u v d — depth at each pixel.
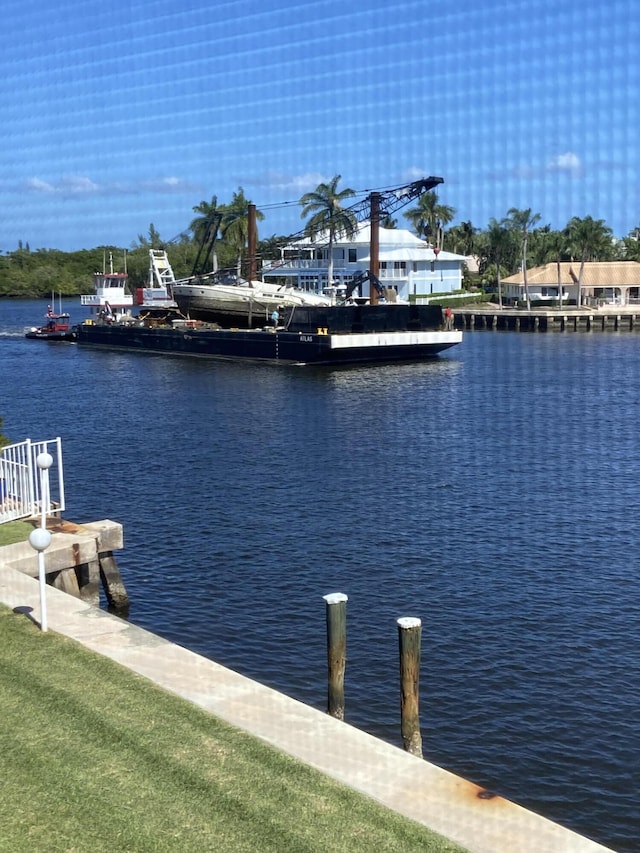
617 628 17.66
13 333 114.00
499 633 17.41
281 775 8.57
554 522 25.52
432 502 27.86
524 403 51.31
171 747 9.05
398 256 107.88
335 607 12.64
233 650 16.56
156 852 7.44
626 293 120.00
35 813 7.93
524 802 12.02
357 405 50.62
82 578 17.14
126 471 32.50
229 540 23.69
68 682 10.51
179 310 87.38
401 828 7.79
